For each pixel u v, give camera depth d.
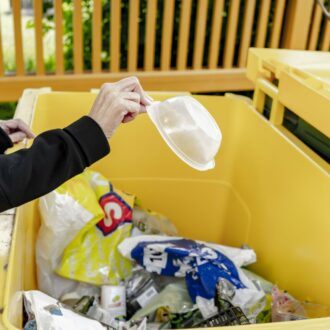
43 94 1.49
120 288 1.25
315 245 1.13
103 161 1.60
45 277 1.24
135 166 1.63
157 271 1.25
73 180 1.33
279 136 1.33
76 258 1.26
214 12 2.81
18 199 0.75
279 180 1.32
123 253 1.30
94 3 2.63
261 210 1.43
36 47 2.66
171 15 2.75
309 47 3.03
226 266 1.21
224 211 1.71
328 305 1.06
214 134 1.04
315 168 1.14
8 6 5.02
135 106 0.87
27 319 0.90
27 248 1.13
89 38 3.23
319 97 1.15
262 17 2.91
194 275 1.20
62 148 0.77
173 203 1.71
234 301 1.14
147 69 2.86
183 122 1.01
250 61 1.60
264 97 1.52
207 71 2.90
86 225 1.26
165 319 1.17
